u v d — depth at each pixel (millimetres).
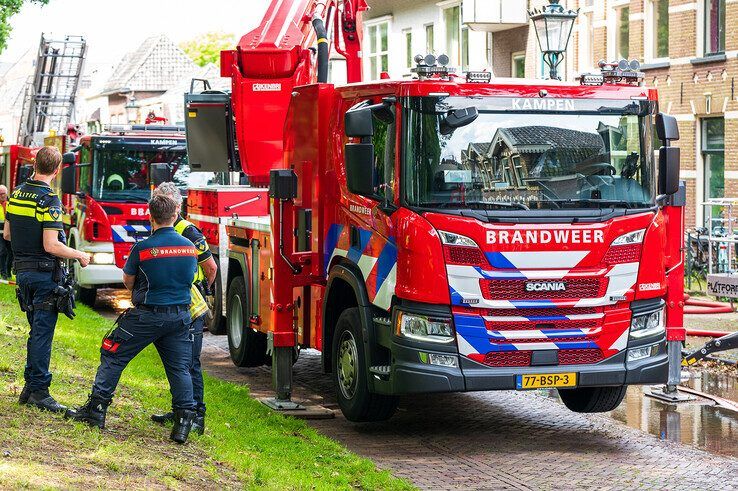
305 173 10859
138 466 7023
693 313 17047
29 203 8195
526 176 9195
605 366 9344
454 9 30734
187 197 16984
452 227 8977
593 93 9422
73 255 8242
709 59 22391
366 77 36188
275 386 10961
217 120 14352
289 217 10875
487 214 9039
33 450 6922
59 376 9852
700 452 9266
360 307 9656
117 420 8359
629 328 9422
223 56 13688
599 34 25672
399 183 9133
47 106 31672
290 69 13656
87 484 6355
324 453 8719
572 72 26625
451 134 9102
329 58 14273
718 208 22734
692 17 22812
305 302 11109
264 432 9203
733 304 17906
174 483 6789
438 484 8234
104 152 18297
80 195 18703
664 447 9453
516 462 8922
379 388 9445
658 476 8492
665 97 23766
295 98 11094
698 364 13508
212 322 15859
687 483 8281
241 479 7289
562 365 9250
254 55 13602
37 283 8219
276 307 10859
